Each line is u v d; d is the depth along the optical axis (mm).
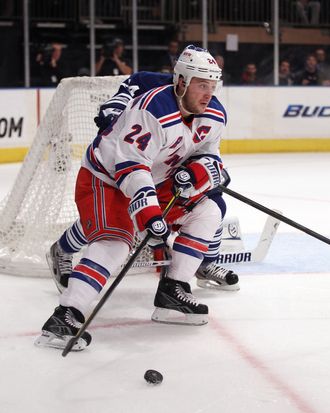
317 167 13531
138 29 17172
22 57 16250
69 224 6242
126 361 4062
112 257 4273
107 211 4293
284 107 15711
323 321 4781
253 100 15508
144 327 4656
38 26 16422
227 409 3426
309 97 15828
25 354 4172
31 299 5320
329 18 18422
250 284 5684
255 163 14133
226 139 15461
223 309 5055
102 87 6426
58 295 5430
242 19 17703
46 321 4656
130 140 4203
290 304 5164
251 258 6113
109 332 4555
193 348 4270
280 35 17828
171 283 4688
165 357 4121
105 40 16938
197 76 4199
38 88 14375
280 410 3412
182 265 4664
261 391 3635
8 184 11633
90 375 3859
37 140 6188
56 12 16797
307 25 17984
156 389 3666
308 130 15914
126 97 4758
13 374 3879
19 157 14328
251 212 8898
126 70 16141
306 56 18078
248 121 15555
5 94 14008
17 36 16219
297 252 6730
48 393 3627
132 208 4137
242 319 4828
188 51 4258
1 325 4719
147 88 4922
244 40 17672
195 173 4457
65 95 6176
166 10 17578
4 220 6188
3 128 14047
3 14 16594
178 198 4543
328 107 15953
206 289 5570
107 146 4383
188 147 4473
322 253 6691
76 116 6488
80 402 3516
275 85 15609
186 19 17641
